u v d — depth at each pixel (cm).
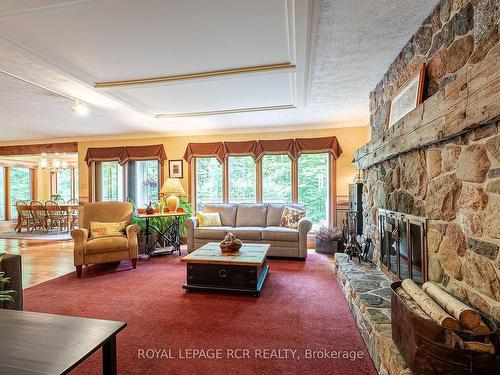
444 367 124
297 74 289
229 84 329
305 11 186
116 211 439
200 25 209
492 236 135
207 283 307
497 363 121
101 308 266
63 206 774
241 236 464
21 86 317
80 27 207
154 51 248
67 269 399
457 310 137
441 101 162
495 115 118
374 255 326
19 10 184
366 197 358
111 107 402
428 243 194
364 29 214
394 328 165
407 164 228
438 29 188
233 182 586
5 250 530
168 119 485
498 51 116
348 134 530
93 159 628
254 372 176
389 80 279
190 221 487
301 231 440
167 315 252
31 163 927
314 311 259
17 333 128
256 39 231
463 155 156
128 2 180
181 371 177
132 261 401
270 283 336
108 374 135
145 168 634
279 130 558
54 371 103
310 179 556
